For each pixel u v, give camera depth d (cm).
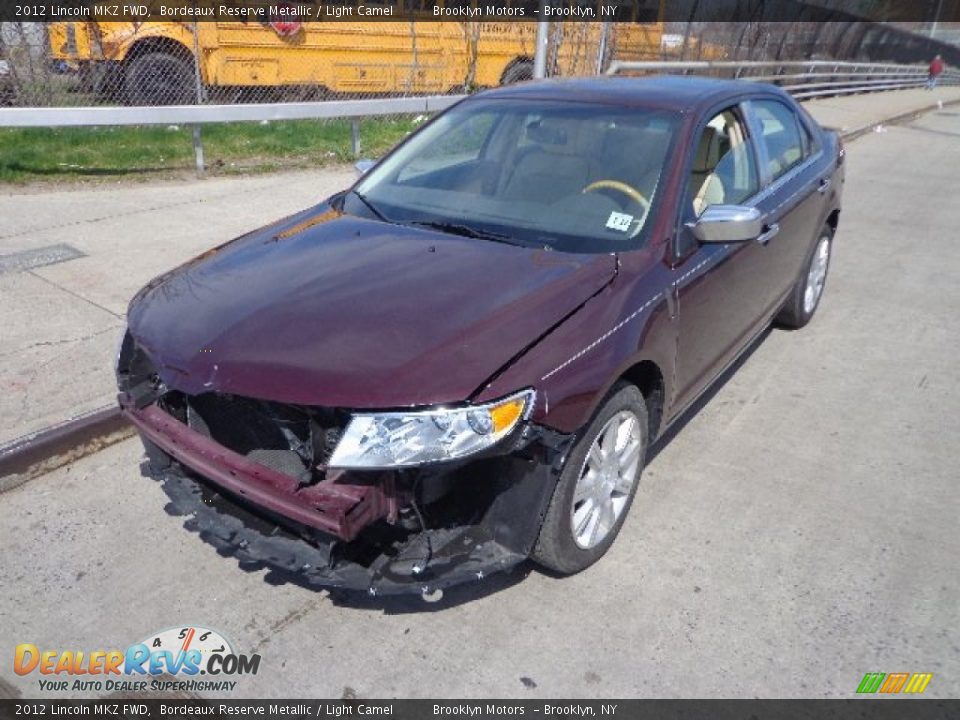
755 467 383
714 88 405
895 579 309
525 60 1245
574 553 293
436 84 1183
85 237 635
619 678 263
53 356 443
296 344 258
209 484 288
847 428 423
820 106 1848
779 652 273
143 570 308
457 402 240
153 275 559
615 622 285
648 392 328
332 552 250
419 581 251
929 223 878
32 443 363
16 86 912
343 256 315
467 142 391
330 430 243
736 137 401
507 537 268
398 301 277
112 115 802
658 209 331
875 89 2283
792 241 457
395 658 270
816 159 503
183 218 691
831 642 278
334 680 262
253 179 839
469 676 263
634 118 368
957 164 1266
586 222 333
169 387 269
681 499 355
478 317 268
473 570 258
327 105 913
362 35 1102
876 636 281
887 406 450
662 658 270
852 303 615
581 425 266
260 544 265
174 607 291
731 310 381
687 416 430
